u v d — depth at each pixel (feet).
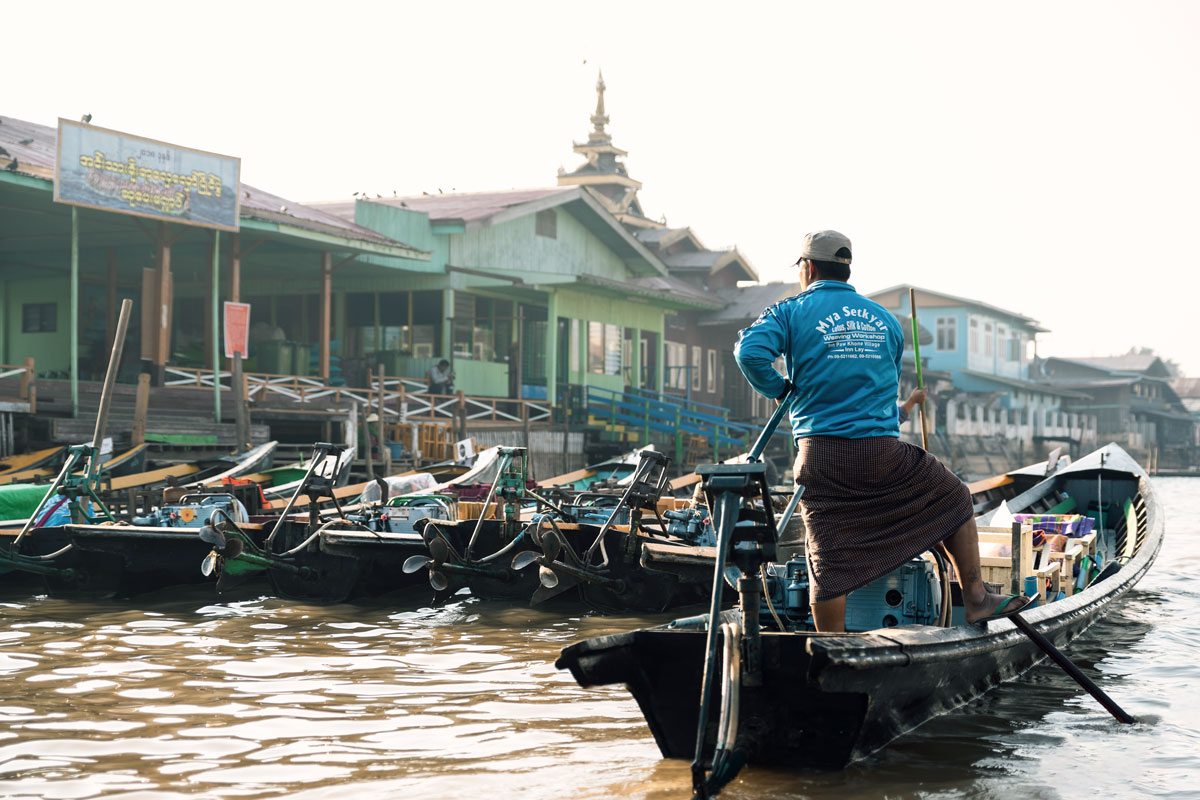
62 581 35.83
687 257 138.41
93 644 27.32
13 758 16.92
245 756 17.11
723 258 136.46
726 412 109.81
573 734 18.47
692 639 15.55
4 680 22.75
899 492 15.61
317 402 70.08
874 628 19.21
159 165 62.39
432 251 84.23
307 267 86.74
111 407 59.11
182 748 17.54
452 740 18.06
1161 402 250.37
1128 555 36.17
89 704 20.57
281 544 37.52
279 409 66.39
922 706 17.99
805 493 15.97
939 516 15.75
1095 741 18.04
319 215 81.82
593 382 104.01
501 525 34.27
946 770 16.28
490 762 16.75
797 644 15.21
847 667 14.34
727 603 33.78
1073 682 22.61
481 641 28.19
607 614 33.12
